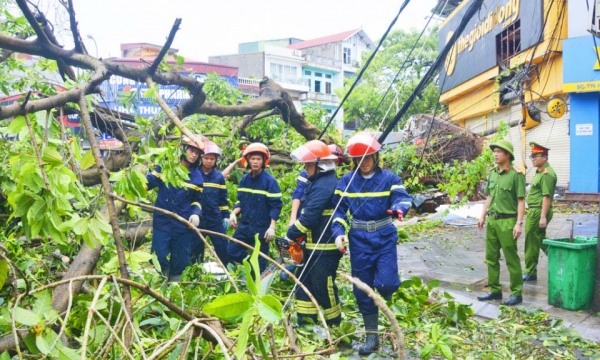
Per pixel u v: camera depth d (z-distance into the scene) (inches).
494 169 255.6
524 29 693.3
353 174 188.1
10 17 258.7
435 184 609.0
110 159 255.6
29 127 110.0
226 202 275.7
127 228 262.2
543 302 245.3
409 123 751.7
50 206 106.0
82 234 105.0
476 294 264.2
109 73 147.6
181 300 150.6
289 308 202.2
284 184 358.6
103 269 147.3
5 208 228.2
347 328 185.3
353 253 189.5
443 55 198.7
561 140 687.1
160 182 232.4
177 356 94.7
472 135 602.2
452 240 429.1
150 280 160.1
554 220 493.7
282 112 341.1
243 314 72.1
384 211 187.9
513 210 244.5
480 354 179.3
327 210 198.5
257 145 243.4
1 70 256.2
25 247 208.4
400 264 338.3
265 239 245.3
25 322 81.7
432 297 238.1
